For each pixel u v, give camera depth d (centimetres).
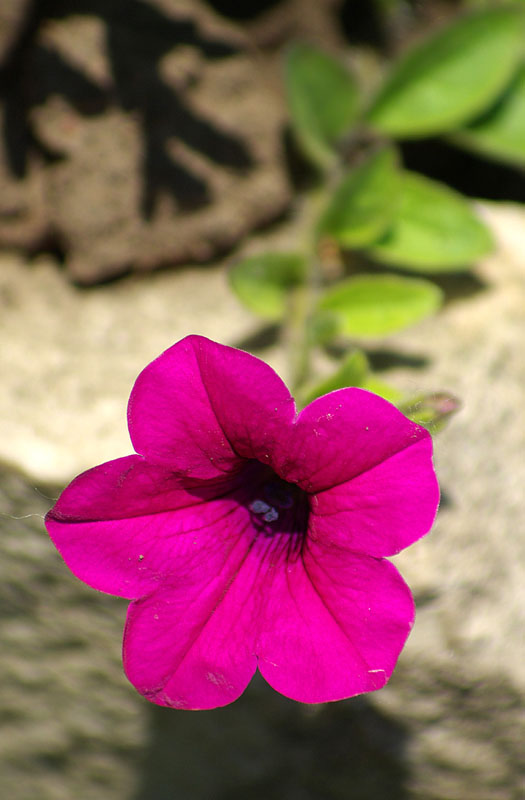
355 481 51
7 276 60
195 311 60
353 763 60
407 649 57
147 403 51
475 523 57
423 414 53
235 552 52
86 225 60
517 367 59
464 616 57
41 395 57
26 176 60
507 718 58
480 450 58
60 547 51
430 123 60
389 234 60
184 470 52
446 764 59
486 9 59
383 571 51
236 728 60
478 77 60
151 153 60
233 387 51
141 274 60
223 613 52
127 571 51
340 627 51
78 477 51
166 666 51
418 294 58
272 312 59
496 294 60
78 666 60
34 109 59
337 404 51
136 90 60
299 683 51
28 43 60
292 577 52
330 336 58
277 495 53
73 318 59
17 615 59
